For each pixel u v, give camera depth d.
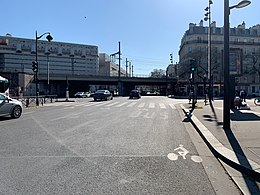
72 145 7.51
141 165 5.66
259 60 78.62
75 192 4.21
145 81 73.69
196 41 81.19
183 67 80.56
